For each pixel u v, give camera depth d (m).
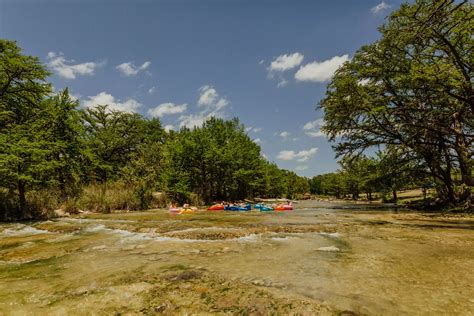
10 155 21.47
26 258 8.99
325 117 29.14
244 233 12.09
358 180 60.06
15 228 16.81
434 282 5.99
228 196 53.47
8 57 27.81
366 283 5.98
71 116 32.19
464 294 5.32
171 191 35.97
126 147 52.00
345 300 5.11
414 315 4.53
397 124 24.06
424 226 14.53
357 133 28.75
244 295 5.37
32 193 25.00
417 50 22.59
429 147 25.95
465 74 19.38
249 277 6.41
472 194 23.19
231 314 4.67
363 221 16.88
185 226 14.38
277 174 78.50
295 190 95.38
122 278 6.52
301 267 7.18
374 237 11.38
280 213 24.50
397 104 26.47
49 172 27.09
